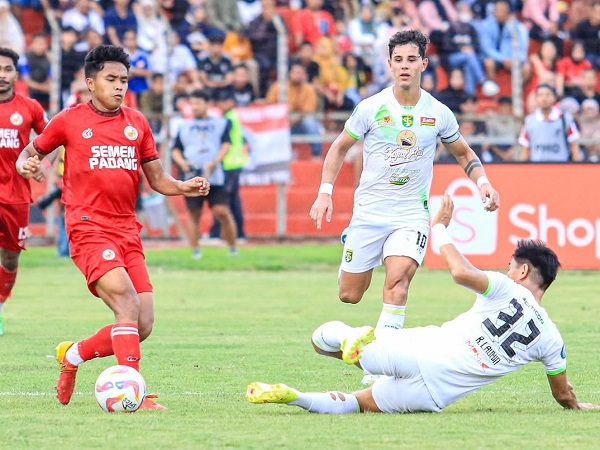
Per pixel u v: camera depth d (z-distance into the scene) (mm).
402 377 13789
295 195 44188
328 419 13469
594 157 41750
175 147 38250
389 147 17062
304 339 22016
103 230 14797
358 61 48250
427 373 13609
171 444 11906
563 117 38156
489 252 35344
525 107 47938
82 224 14781
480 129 41875
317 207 17125
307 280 34469
